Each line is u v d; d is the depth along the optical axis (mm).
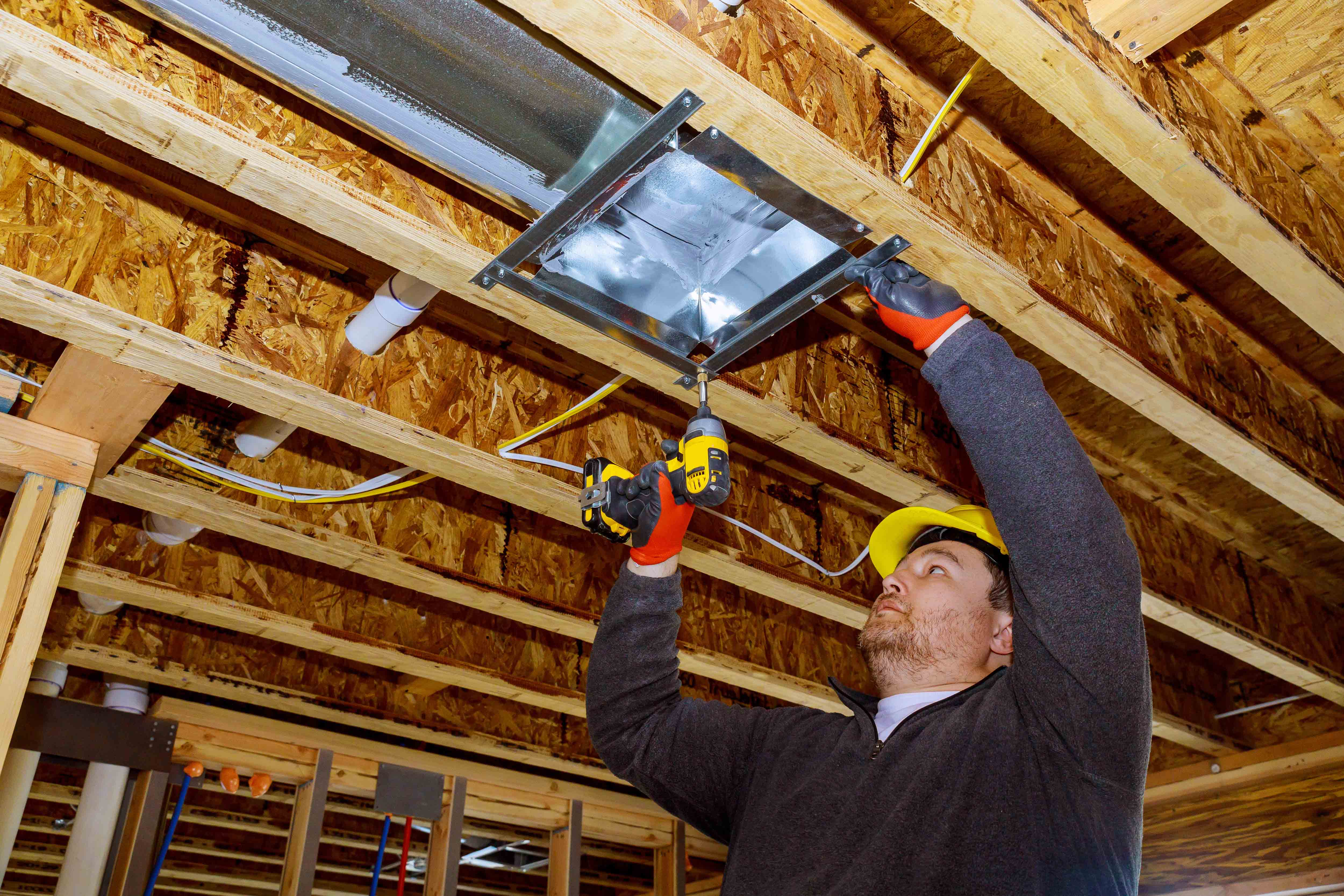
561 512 2479
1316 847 3854
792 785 1208
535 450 2422
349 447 2730
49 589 2080
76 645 3215
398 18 1401
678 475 1435
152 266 2014
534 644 3598
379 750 3953
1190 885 4137
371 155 1792
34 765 3230
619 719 1392
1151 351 2369
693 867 5402
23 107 1941
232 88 1680
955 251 1881
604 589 3064
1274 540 3693
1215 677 4480
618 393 2652
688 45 1495
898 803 1071
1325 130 2264
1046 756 1052
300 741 3779
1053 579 1021
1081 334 2172
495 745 3980
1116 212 2465
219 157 1650
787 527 2953
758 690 3543
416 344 2348
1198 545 3559
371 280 2301
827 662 3688
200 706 3617
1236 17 2082
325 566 3209
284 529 2533
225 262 2115
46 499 2135
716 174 1702
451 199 1848
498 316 2469
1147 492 3443
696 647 3340
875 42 2115
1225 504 3533
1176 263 2574
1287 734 4266
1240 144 2117
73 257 1928
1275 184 2137
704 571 2805
